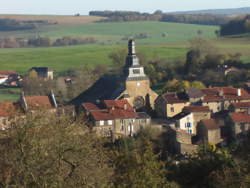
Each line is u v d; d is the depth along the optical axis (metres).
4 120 93.62
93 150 91.44
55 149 86.25
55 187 82.50
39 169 84.06
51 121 89.94
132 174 90.94
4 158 85.31
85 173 86.94
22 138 84.88
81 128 94.06
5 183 83.62
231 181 102.38
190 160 132.12
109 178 92.62
